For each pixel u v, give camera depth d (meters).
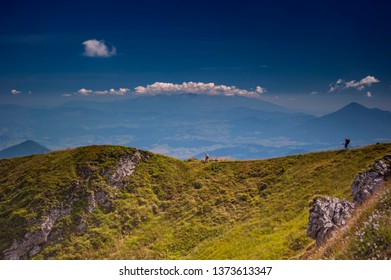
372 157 52.91
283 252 35.19
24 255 52.78
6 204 61.59
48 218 56.94
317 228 28.67
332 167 54.56
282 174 60.62
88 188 62.62
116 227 56.78
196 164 73.81
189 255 47.75
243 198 58.00
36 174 67.50
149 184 66.50
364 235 17.33
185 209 59.75
